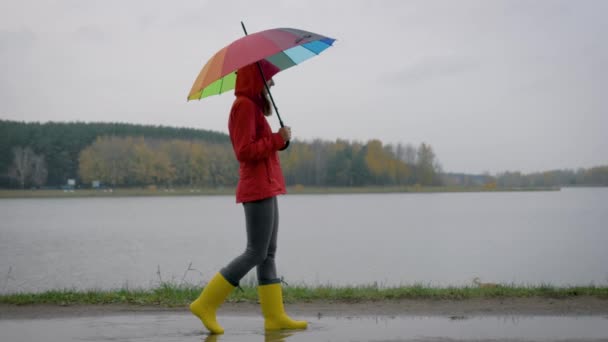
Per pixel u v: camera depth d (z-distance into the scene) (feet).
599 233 98.37
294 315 18.69
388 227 119.03
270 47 14.70
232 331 16.28
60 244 83.61
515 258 62.59
